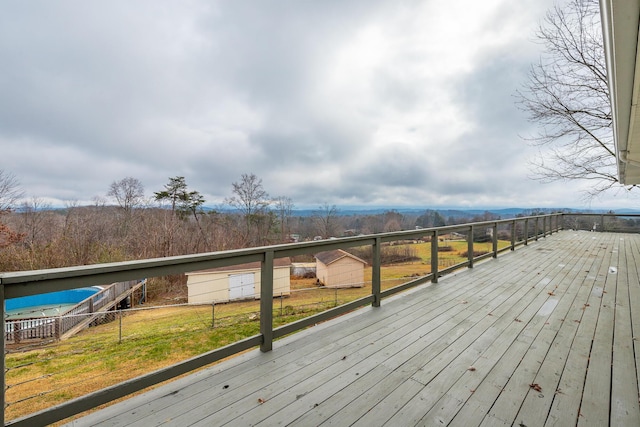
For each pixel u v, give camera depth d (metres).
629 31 1.55
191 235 25.02
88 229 22.02
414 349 2.28
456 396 1.68
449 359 2.12
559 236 11.12
